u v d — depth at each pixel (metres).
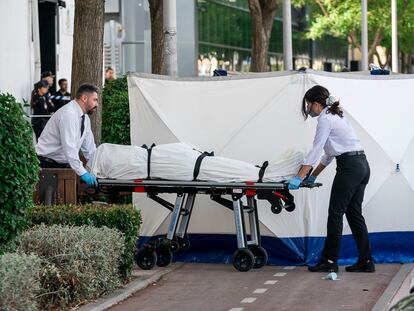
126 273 18.83
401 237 21.92
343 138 19.84
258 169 19.83
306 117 20.34
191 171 19.75
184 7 69.81
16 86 38.50
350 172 19.86
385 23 76.81
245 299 17.55
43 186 21.80
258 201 21.23
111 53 65.44
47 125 20.16
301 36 98.38
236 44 82.50
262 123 21.36
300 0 79.69
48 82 38.44
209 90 21.67
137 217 19.19
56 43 46.28
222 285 18.95
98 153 20.06
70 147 19.72
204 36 73.06
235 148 21.48
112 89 30.91
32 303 14.85
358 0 75.38
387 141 21.77
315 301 17.34
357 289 18.48
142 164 19.86
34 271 14.91
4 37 37.25
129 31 65.75
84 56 25.69
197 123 21.69
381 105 21.78
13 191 16.06
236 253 20.39
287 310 16.58
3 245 16.33
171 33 26.38
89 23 25.69
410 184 21.81
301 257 21.19
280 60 91.75
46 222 18.62
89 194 20.16
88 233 17.34
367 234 20.44
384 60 94.12
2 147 15.86
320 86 19.97
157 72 34.19
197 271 20.59
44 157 20.16
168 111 21.81
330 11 77.06
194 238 21.80
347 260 21.61
